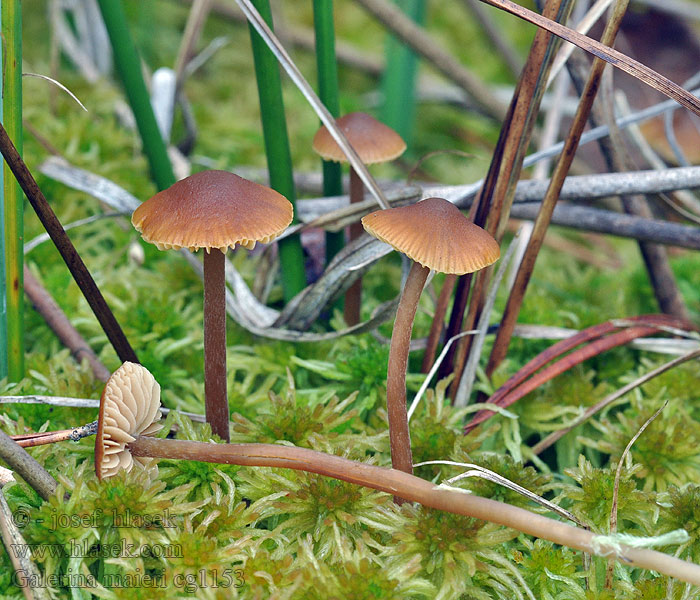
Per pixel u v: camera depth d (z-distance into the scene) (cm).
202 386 24
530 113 21
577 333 24
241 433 22
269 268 25
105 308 20
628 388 22
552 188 21
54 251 26
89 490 20
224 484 21
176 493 20
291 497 20
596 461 23
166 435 21
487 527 20
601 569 20
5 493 20
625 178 23
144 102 24
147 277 27
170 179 25
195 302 26
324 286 23
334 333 23
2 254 21
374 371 23
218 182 19
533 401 24
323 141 22
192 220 19
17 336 22
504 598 20
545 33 20
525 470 21
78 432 20
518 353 25
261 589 19
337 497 20
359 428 22
